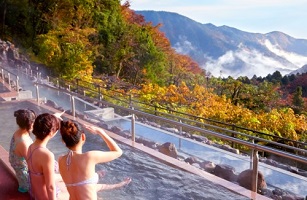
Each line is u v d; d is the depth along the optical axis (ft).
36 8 128.88
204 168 21.01
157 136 28.35
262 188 18.28
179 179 18.83
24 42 124.26
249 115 57.52
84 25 129.49
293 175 20.75
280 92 151.53
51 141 24.97
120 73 134.72
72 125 12.18
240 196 16.71
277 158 34.17
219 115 58.70
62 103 45.83
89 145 24.54
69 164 12.32
